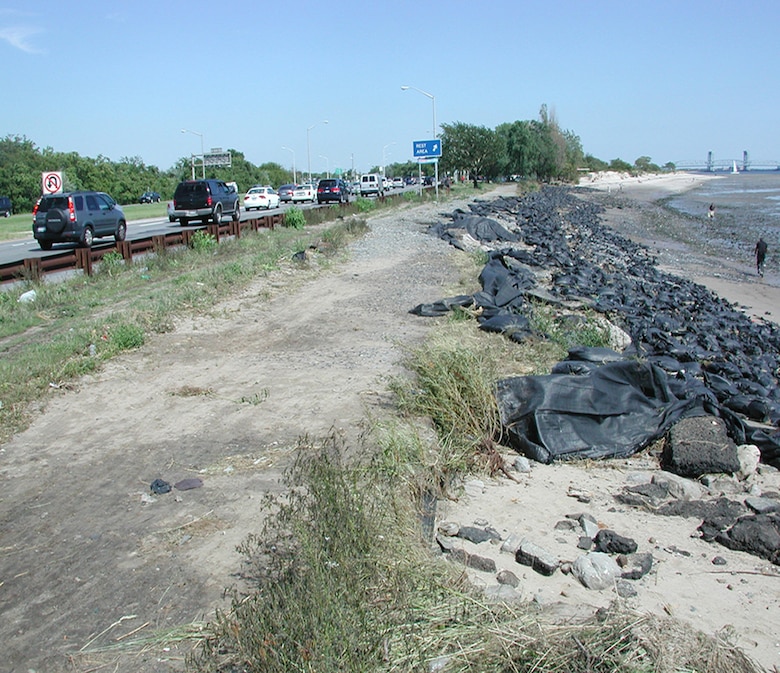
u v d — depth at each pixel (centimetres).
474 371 779
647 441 746
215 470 656
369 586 412
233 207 3550
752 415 952
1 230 3900
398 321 1296
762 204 7656
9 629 427
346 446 696
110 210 2664
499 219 3962
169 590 463
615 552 536
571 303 1619
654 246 3978
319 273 1814
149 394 880
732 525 587
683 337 1541
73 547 521
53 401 850
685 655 376
